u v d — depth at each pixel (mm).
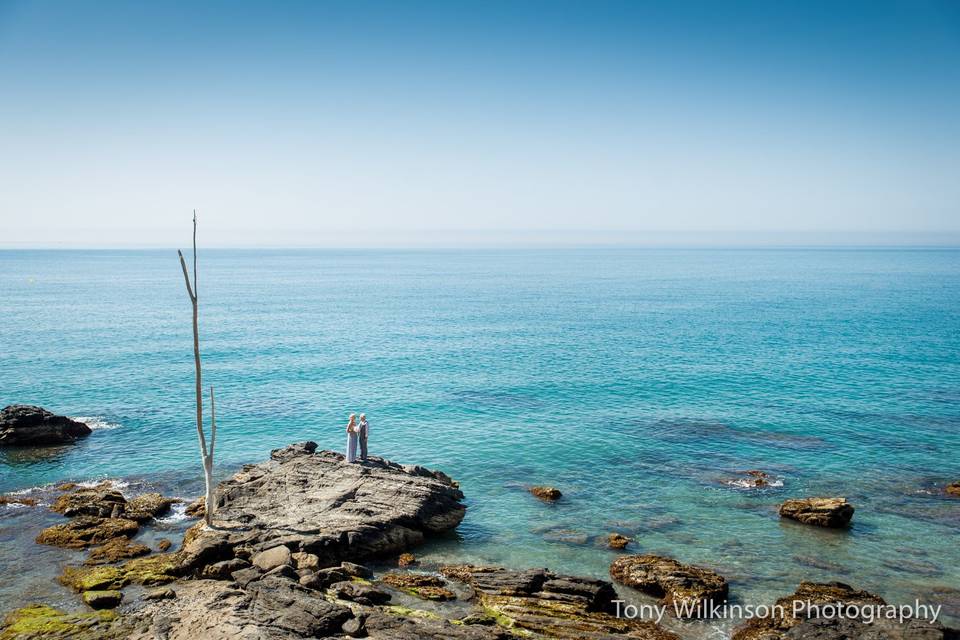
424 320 111438
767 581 26172
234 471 39031
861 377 64938
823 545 29703
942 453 42656
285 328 100500
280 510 29438
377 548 27516
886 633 20281
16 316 110625
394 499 30422
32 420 43781
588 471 39594
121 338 87938
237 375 65875
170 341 86125
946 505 34469
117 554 26219
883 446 44062
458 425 49031
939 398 56531
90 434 46000
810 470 39688
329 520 28156
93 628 19562
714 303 140750
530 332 96500
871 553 28906
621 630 21484
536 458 41875
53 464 39750
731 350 80500
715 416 51312
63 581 23797
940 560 28250
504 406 54406
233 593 21359
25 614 20750
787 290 176875
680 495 35781
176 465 39969
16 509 31922
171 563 24797
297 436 46531
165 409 52625
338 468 33812
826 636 20203
